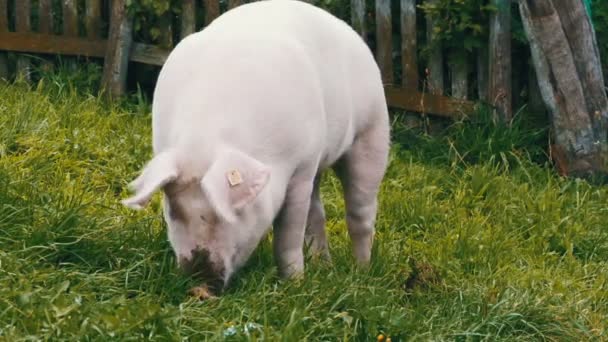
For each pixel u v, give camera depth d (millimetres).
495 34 9820
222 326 5473
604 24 10305
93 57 10508
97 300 5895
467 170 9047
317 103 6047
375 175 6902
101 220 6746
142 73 10562
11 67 10578
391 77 10070
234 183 5121
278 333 5527
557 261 7906
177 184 5449
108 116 9211
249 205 5625
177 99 5824
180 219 5492
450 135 9805
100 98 9727
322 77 6219
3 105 8742
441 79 10039
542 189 8969
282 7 6363
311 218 6961
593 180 9547
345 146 6598
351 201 6965
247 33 6027
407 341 5902
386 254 7082
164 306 5734
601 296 7188
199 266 5527
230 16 6281
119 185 7973
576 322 6543
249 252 5793
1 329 5289
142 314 5371
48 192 6984
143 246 6395
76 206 6723
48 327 5301
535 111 9992
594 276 7598
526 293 6672
